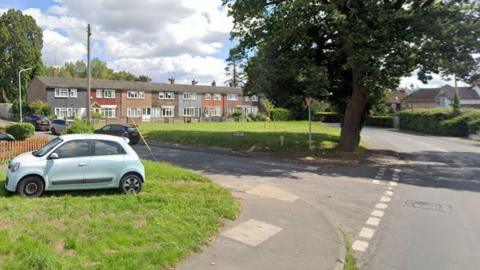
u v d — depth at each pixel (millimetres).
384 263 7055
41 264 5277
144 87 73250
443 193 13391
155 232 7184
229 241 7469
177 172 13914
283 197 11797
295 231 8453
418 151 28188
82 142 10898
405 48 20766
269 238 7883
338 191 13352
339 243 7883
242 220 8906
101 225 7332
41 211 8023
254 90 25594
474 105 80438
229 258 6660
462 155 25734
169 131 36125
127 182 11055
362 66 21109
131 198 9570
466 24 20219
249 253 6984
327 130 42562
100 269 5434
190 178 13164
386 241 8258
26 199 9227
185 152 24641
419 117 51375
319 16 22109
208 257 6586
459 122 43125
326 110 78812
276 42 22453
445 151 28297
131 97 70938
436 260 7203
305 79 22891
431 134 46750
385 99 28328
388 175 17219
